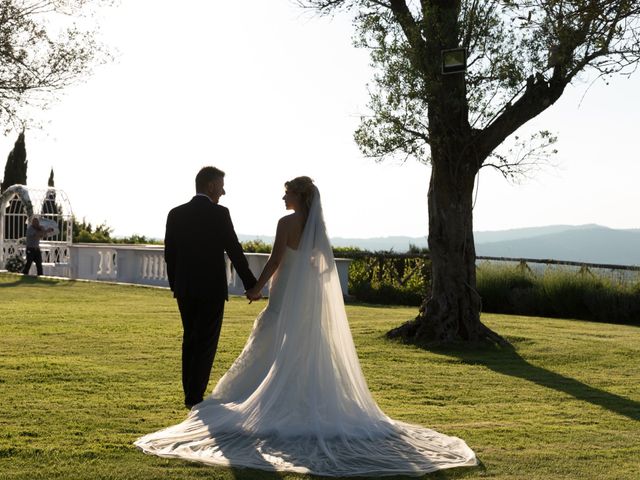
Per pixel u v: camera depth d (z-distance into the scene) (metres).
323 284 6.79
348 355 6.80
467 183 13.22
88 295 21.53
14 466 5.48
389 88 12.78
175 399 8.04
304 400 6.48
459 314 13.24
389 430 6.54
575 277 21.19
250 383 7.00
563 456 6.15
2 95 22.06
